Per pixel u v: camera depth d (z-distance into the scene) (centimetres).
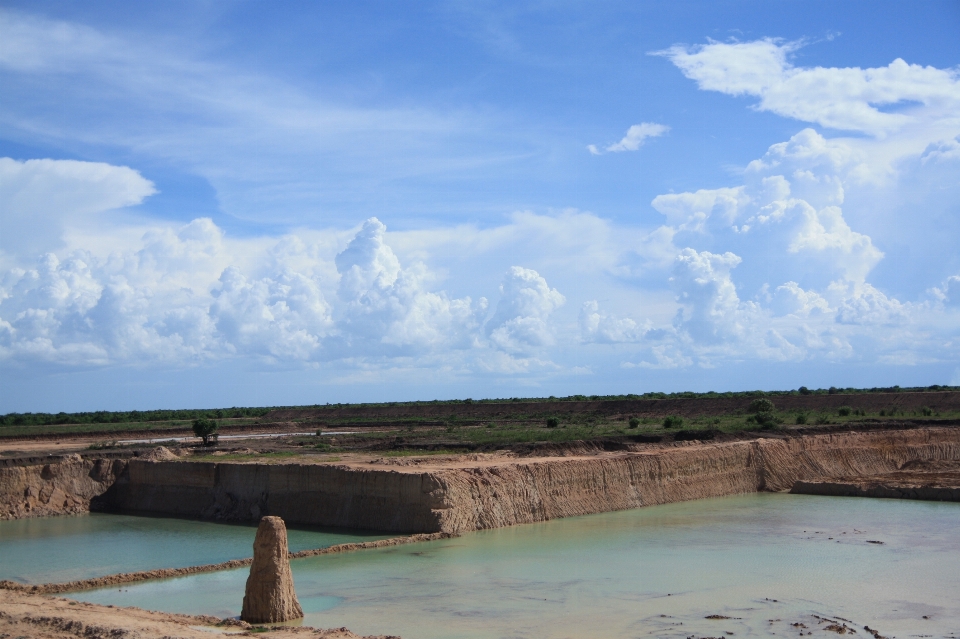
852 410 13400
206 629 3253
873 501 7850
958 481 8369
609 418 14500
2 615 3300
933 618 3828
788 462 9162
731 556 5166
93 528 6362
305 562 4947
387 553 5203
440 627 3659
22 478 7181
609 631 3619
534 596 4184
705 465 8350
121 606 3912
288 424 14738
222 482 7025
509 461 7638
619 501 7269
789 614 3891
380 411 18000
